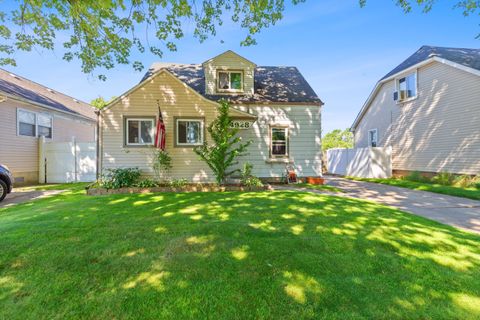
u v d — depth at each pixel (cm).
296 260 318
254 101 1126
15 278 271
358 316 217
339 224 465
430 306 234
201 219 491
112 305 227
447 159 1180
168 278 272
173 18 662
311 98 1167
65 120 1502
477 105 1048
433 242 387
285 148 1155
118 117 961
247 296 242
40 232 411
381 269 301
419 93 1341
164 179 978
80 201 670
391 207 653
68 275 278
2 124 1088
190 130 998
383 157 1492
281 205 618
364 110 1833
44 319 210
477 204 711
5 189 749
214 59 1170
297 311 222
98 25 655
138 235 401
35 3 570
